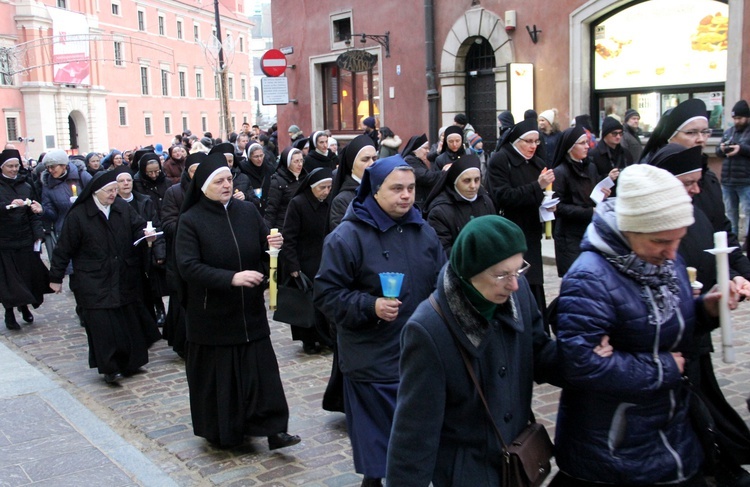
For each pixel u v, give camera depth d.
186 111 69.38
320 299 3.96
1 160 8.70
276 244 5.04
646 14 12.23
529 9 13.57
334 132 19.45
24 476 4.70
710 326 2.83
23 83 51.53
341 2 18.00
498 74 14.30
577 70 12.99
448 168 5.52
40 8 51.47
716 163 11.71
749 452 3.83
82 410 5.89
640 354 2.61
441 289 2.53
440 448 2.60
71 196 10.50
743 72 11.02
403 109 16.66
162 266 7.55
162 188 8.99
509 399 2.59
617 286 2.59
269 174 10.83
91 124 56.78
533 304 2.79
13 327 8.90
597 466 2.64
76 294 6.67
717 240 2.76
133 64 61.88
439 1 15.41
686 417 2.75
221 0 74.94
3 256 8.67
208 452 5.09
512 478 2.54
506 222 2.44
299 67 19.86
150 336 7.09
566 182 6.24
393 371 3.91
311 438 5.23
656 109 12.37
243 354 4.91
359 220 3.99
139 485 4.54
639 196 2.49
